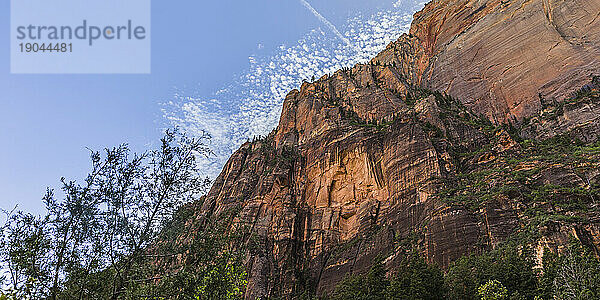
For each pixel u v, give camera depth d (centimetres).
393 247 7638
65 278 2203
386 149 10000
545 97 10419
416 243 7119
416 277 5156
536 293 4650
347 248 8869
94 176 2380
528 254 5431
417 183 8394
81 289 2216
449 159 8669
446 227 6819
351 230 9506
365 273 7769
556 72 10612
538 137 9362
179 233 2631
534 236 5628
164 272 2586
